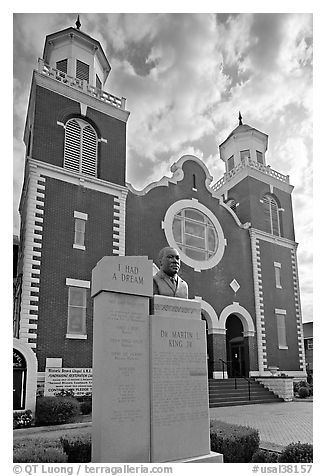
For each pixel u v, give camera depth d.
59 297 20.88
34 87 23.59
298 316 32.75
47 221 21.58
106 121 25.56
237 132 36.97
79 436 10.58
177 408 9.47
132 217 25.84
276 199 34.94
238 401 23.83
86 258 22.31
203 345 10.34
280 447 11.26
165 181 28.20
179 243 27.86
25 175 24.14
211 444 10.27
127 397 8.89
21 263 24.64
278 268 33.03
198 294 27.58
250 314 29.97
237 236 31.33
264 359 29.45
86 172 24.17
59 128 23.52
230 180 35.19
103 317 9.04
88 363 20.80
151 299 9.96
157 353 9.49
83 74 27.02
